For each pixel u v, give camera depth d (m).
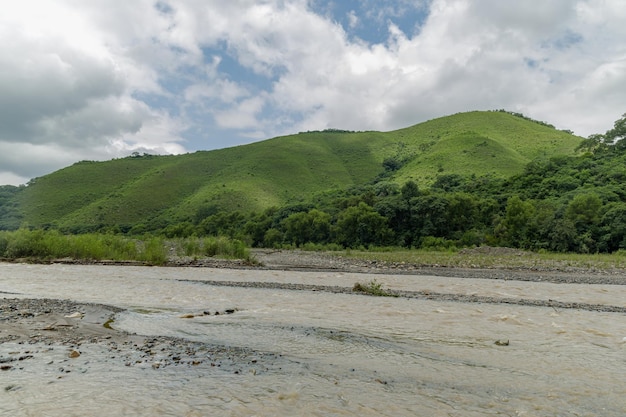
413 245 78.62
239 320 13.89
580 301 19.77
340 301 18.17
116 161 197.12
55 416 6.05
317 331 12.34
